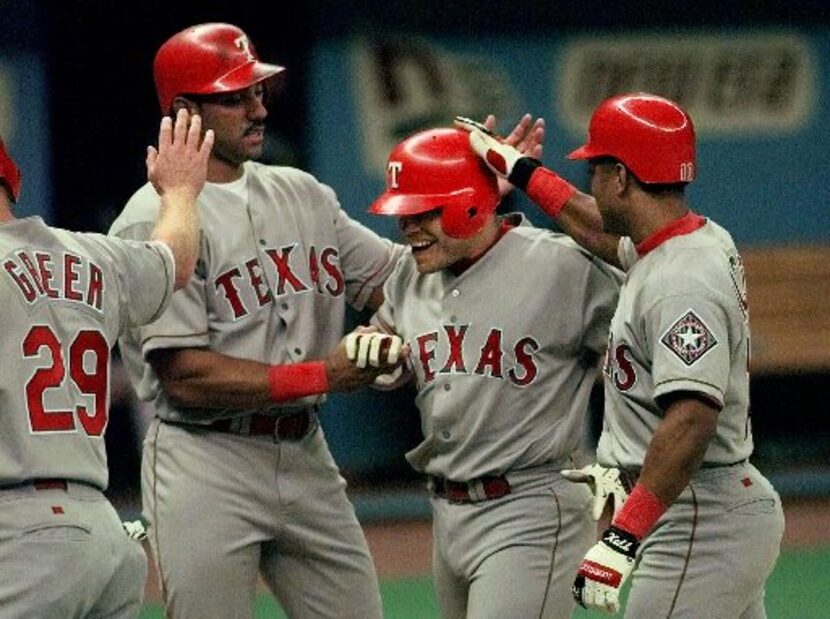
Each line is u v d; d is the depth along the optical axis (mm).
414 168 22750
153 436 24047
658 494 20250
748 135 50219
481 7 48719
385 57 48656
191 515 23500
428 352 23281
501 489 23062
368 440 49125
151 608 35375
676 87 49719
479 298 23078
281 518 23969
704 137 50062
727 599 21078
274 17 48312
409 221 22875
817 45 50188
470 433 23000
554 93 49188
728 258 21141
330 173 48750
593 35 49188
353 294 25312
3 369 18969
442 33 48656
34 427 19000
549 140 49281
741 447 21406
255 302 23672
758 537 21188
